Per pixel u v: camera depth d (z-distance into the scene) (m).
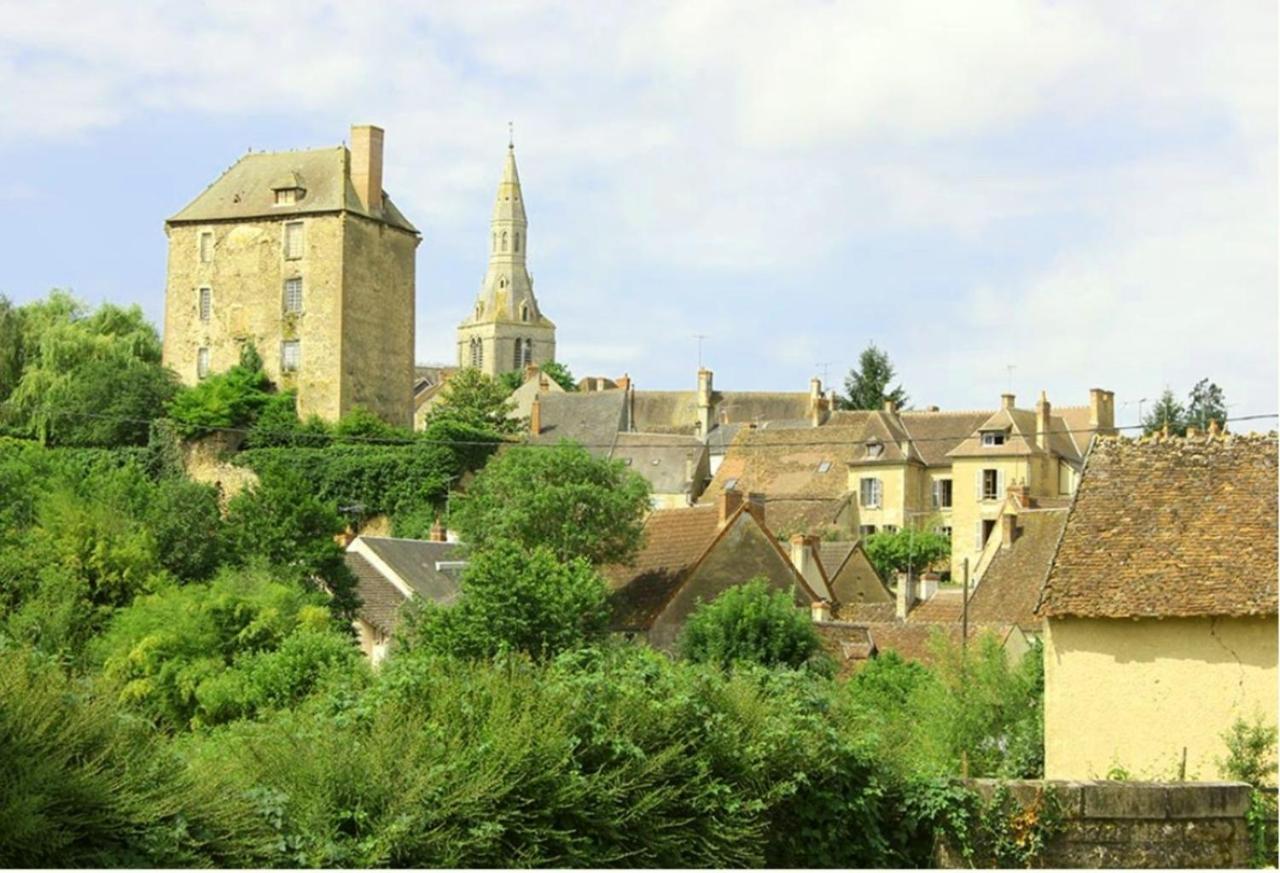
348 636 53.66
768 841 17.69
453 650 42.16
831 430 105.69
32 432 91.94
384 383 96.94
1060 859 18.30
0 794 12.57
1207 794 18.52
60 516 55.75
